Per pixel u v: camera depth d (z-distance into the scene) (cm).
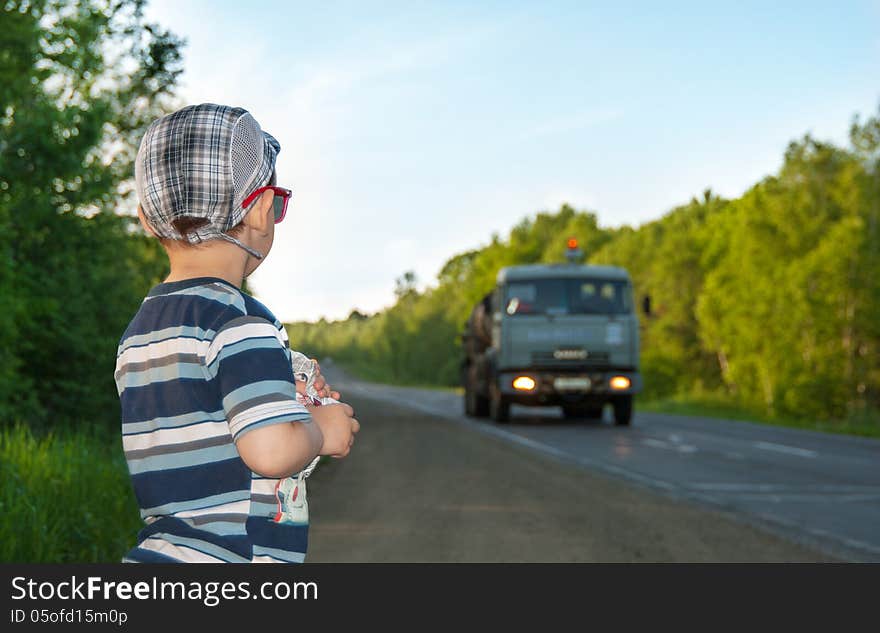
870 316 4153
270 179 149
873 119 4341
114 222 1411
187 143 142
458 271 14312
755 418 3089
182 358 137
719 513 865
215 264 145
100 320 1470
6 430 803
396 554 655
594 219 10156
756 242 4941
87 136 1210
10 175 1171
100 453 898
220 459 136
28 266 1283
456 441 1766
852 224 4228
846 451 1595
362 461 1380
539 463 1344
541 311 2125
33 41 1220
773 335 4750
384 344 15638
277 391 134
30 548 497
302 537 143
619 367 2125
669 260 7069
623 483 1104
